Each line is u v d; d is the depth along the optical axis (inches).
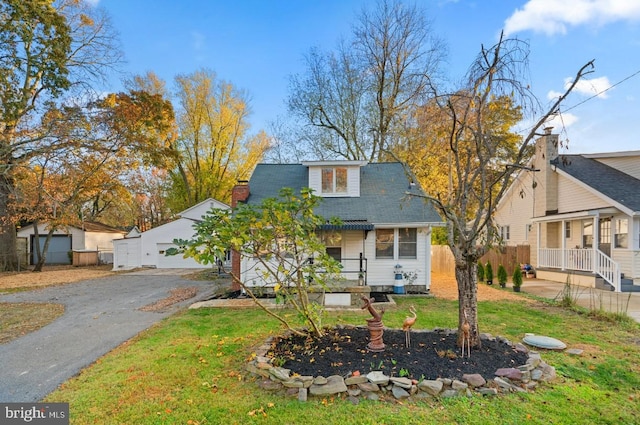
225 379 185.6
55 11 727.1
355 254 516.7
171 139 1173.7
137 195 1266.0
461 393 162.4
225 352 227.9
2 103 690.8
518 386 169.9
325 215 516.7
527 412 148.3
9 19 664.4
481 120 247.3
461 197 231.9
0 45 669.9
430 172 804.0
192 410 153.9
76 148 737.6
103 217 1756.9
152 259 946.7
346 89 980.6
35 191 795.4
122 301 447.5
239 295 470.3
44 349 256.1
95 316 363.3
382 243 518.3
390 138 860.0
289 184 605.6
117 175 902.4
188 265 938.7
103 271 866.1
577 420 143.0
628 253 524.7
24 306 420.2
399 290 492.4
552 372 185.5
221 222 206.8
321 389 163.5
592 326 294.4
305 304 225.1
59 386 188.5
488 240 210.1
